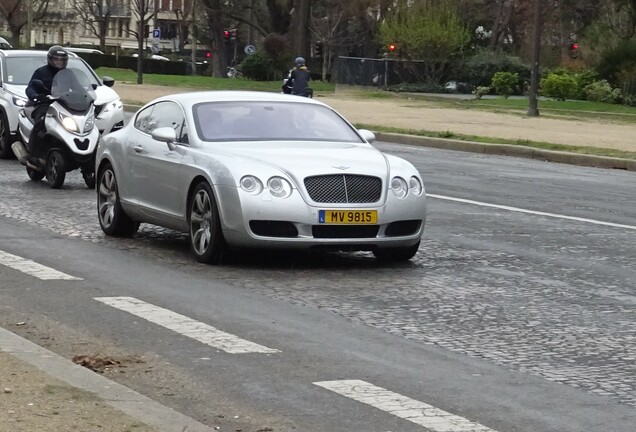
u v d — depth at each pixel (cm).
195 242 1558
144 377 988
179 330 1160
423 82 8588
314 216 1472
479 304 1323
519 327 1209
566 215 2167
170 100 1711
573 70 8762
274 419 875
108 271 1477
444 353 1090
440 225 1977
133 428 781
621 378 1012
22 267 1483
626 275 1538
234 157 1521
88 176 2361
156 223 1669
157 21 16300
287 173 1489
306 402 920
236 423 865
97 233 1791
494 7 10850
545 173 3095
